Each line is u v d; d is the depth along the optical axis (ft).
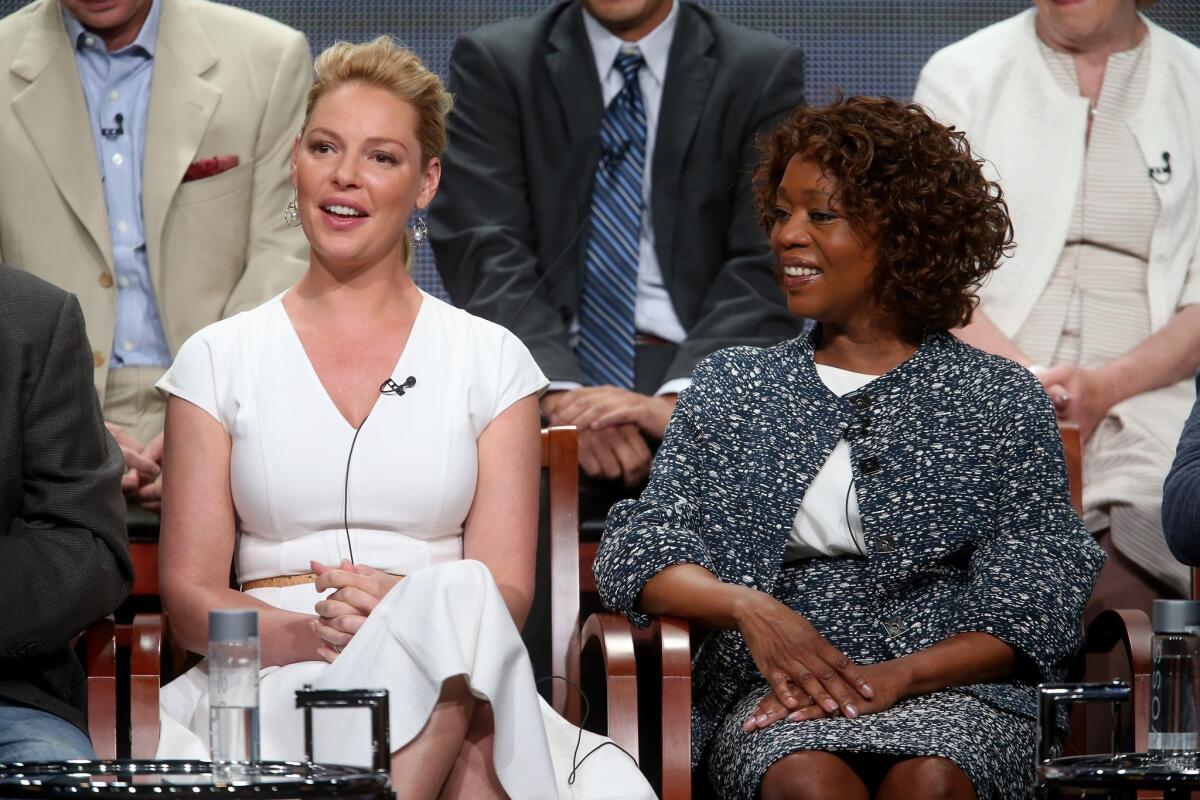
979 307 51.19
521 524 35.06
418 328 35.65
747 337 47.78
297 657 32.78
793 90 49.88
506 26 50.78
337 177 34.32
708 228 49.39
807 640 32.60
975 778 30.45
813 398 36.04
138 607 44.57
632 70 49.73
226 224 47.34
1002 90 52.49
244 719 24.56
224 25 48.73
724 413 36.01
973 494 35.01
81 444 32.14
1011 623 33.35
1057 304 51.29
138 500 44.21
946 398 35.65
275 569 34.63
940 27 57.26
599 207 49.42
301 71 48.85
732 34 50.47
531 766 29.09
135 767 25.95
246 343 35.14
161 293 46.68
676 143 49.14
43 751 29.73
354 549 34.47
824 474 35.60
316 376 34.91
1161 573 49.06
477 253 48.91
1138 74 52.24
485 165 49.70
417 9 56.90
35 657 31.89
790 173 36.14
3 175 46.68
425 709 28.73
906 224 35.45
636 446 45.88
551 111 49.55
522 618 34.19
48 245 46.55
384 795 24.22
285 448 34.45
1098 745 42.75
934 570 35.09
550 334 47.83
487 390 35.50
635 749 33.24
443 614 28.96
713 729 34.91
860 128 35.55
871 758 32.01
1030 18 53.36
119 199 47.37
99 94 47.73
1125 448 49.62
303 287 36.01
